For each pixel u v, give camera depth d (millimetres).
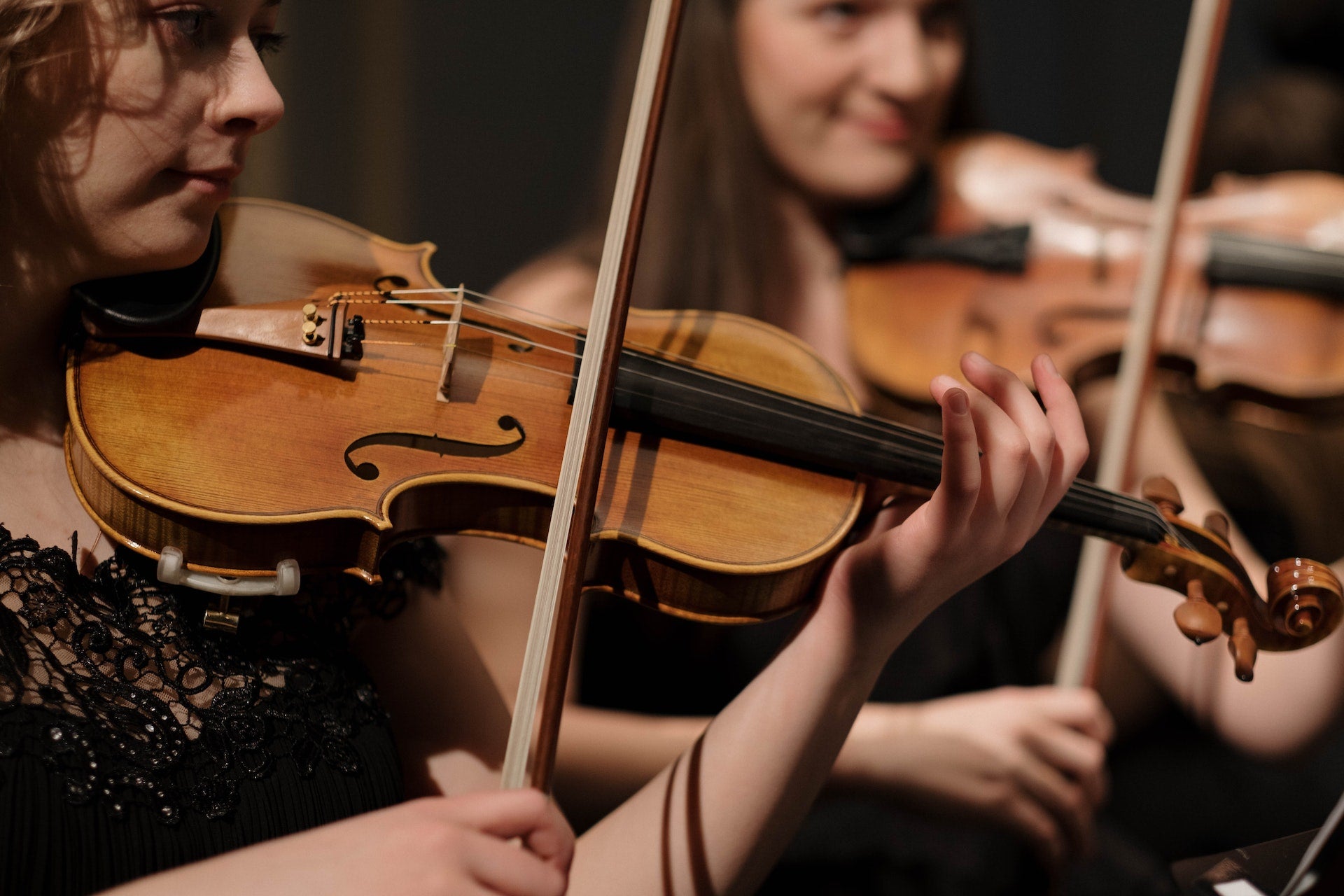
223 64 713
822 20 1536
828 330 1661
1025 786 1296
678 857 787
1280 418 1696
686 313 1002
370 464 754
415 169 2908
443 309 897
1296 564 787
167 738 712
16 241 713
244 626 797
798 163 1594
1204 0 1496
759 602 779
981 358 739
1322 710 1377
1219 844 1938
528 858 557
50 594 714
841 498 824
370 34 2826
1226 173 1939
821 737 790
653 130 870
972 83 1809
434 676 938
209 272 792
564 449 802
